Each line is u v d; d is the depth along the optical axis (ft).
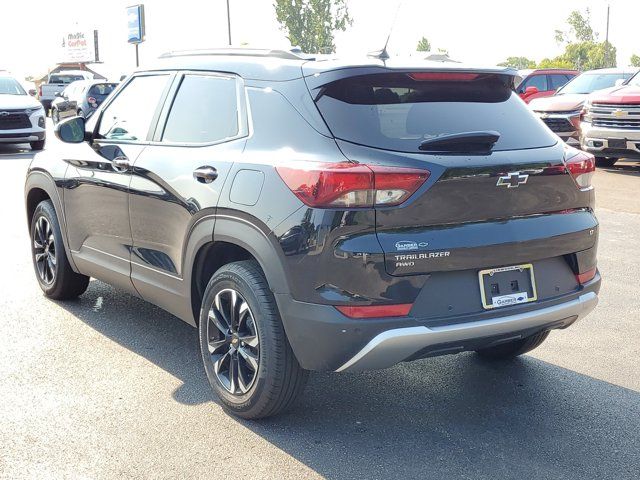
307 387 13.99
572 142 51.16
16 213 30.63
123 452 11.37
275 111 12.07
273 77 12.37
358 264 10.56
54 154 17.79
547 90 67.21
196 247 12.89
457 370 14.93
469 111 12.12
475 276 11.37
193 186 12.90
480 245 11.16
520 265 11.78
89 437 11.82
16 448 11.43
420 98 11.89
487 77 12.65
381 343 10.71
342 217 10.59
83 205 16.42
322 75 11.55
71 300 18.90
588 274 12.83
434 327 10.95
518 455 11.48
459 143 11.21
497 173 11.22
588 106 44.80
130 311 18.12
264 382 11.77
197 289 13.55
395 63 11.88
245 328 12.23
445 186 10.84
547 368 15.07
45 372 14.38
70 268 17.98
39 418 12.45
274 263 11.27
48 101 108.99
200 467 10.98
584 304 12.57
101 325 17.08
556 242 12.04
